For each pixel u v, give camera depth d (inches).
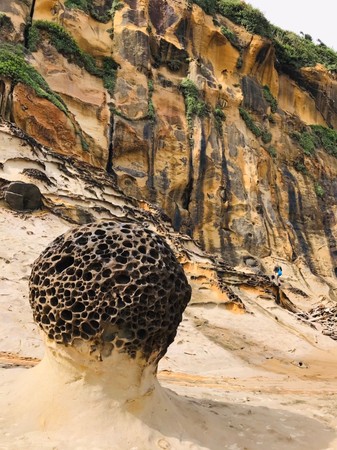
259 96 1599.4
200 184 1323.8
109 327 204.4
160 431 202.7
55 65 1186.0
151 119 1284.4
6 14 1153.4
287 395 350.3
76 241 218.8
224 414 247.6
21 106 971.3
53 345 210.1
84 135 1136.8
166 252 224.2
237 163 1427.2
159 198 1237.7
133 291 206.5
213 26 1568.7
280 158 1590.8
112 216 784.3
